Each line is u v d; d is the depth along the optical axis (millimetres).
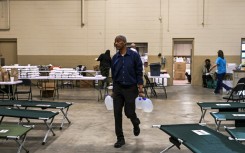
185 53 15023
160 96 8992
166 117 5906
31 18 12461
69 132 4742
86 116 5977
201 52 11961
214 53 11898
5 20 12570
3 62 12062
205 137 3016
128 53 3844
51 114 4160
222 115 4207
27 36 12531
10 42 12695
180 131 3258
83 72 10508
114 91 3926
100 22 12266
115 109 3930
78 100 8125
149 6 12039
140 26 12117
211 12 11805
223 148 2666
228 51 11828
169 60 12102
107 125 5227
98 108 6879
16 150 3834
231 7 11711
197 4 11828
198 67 12039
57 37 12445
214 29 11844
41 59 12539
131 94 3859
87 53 12391
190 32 11938
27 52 12578
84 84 11578
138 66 3881
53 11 12383
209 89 10867
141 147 3979
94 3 12227
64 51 12461
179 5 11914
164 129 3354
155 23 12062
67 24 12375
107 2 12188
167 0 11938
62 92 9961
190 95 9211
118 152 3773
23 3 12438
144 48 12312
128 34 12188
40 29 12469
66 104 4996
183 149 3883
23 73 8422
